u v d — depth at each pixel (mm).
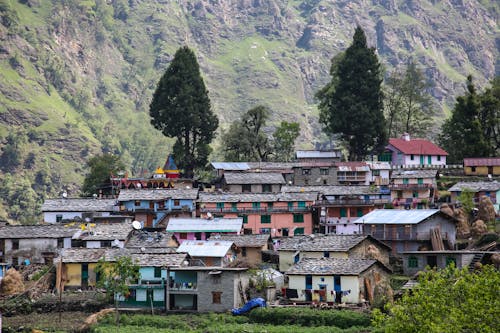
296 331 177125
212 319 192625
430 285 140875
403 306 143500
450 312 136750
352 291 196000
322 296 198625
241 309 194625
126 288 197250
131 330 183000
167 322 190625
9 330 189375
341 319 182625
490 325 132625
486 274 139875
